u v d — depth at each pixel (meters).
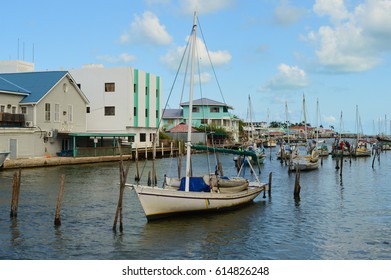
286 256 15.49
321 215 22.47
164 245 16.48
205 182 21.92
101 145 56.34
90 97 60.38
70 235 17.50
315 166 49.31
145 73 64.12
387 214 22.86
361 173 45.59
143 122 63.62
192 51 21.03
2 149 39.47
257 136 130.50
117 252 15.54
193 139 78.69
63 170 40.44
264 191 27.52
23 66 59.34
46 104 45.28
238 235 18.16
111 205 23.69
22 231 17.95
